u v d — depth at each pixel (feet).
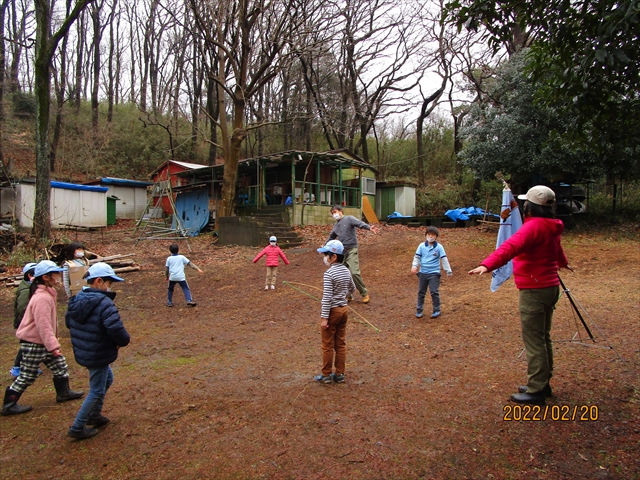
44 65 47.62
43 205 47.93
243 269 40.81
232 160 59.98
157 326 24.08
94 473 9.97
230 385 14.89
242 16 54.49
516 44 55.36
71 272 23.07
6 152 86.94
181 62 99.40
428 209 83.46
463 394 13.15
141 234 62.39
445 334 19.60
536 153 46.52
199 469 9.90
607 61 9.58
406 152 109.81
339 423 11.71
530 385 12.09
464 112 83.30
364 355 17.43
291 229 56.08
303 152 60.85
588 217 52.85
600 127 11.71
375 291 29.76
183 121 111.45
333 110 78.64
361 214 70.85
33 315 13.57
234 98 58.18
